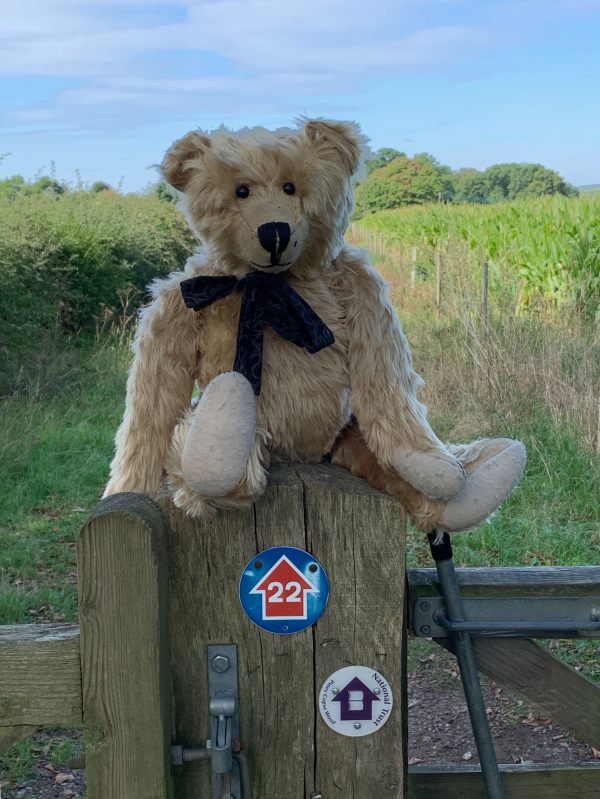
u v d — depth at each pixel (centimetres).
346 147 182
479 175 4859
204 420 161
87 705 162
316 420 186
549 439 658
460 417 735
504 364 762
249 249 174
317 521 172
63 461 746
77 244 1289
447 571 190
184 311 184
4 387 935
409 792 215
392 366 184
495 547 514
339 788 179
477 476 179
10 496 646
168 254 1572
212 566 173
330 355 184
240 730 177
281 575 173
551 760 348
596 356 769
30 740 366
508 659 207
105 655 160
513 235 1409
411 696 402
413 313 1238
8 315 1008
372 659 175
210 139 184
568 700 209
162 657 163
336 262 192
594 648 414
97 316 1309
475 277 1141
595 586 196
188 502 168
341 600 174
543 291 1162
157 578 159
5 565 532
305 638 175
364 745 178
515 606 196
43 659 162
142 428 183
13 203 1438
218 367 182
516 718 382
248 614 173
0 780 340
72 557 546
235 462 160
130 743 162
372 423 181
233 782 173
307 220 179
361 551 173
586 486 585
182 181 187
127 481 182
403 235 2250
